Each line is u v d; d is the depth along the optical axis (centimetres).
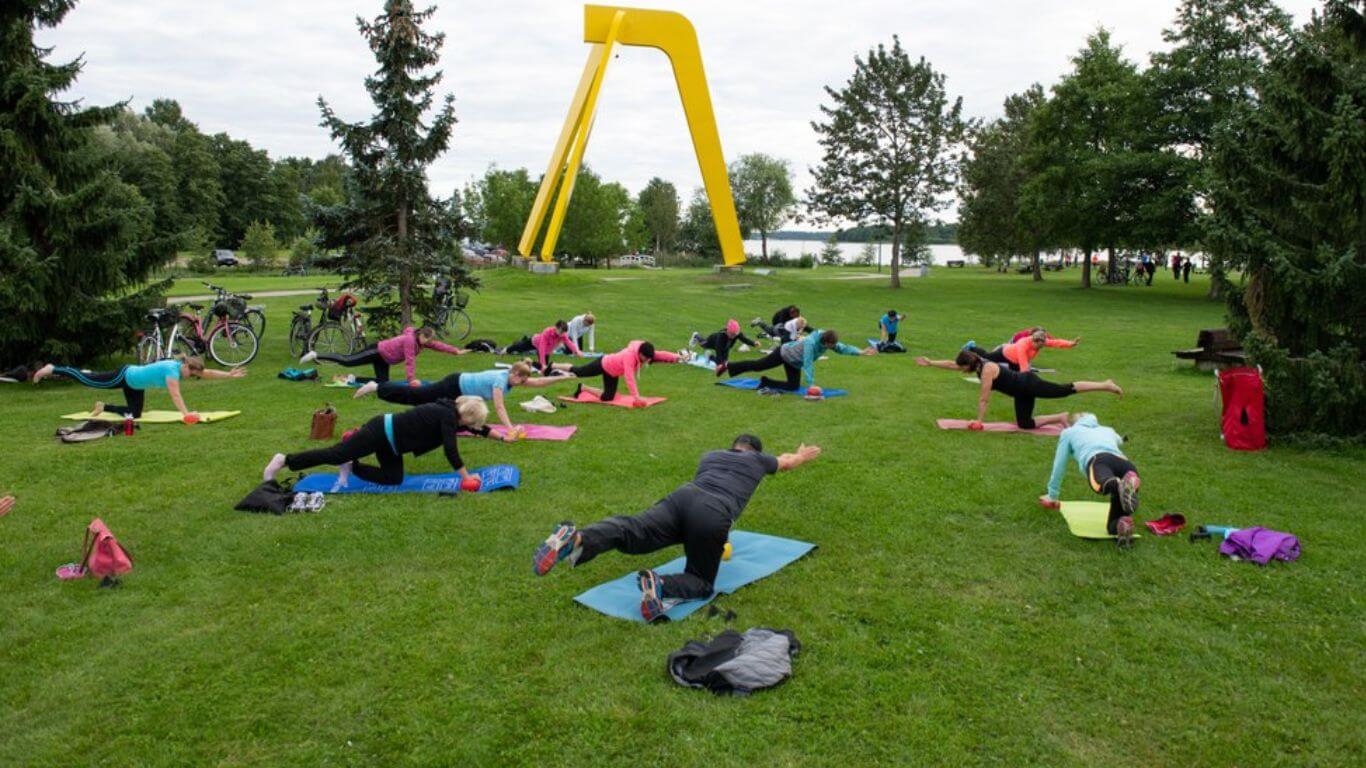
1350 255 843
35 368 1321
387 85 1689
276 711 401
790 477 795
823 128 3831
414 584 545
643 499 721
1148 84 3262
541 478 782
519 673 434
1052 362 1617
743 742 373
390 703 407
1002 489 752
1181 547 607
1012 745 375
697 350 1744
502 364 1563
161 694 416
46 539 618
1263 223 942
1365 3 943
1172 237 3238
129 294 1515
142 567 570
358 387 1270
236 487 746
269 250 5512
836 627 484
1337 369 864
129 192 1447
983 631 480
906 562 584
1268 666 442
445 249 1834
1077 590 537
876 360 1664
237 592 532
